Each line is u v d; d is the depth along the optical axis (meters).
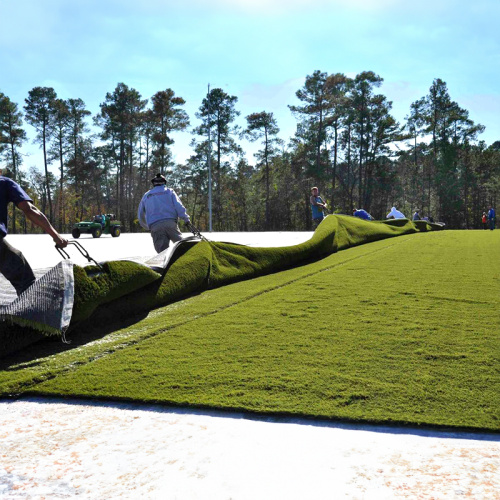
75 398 3.31
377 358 3.91
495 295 6.51
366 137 67.06
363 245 15.28
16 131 66.56
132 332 5.04
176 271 6.82
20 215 76.25
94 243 18.47
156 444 2.58
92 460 2.41
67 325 4.33
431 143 75.94
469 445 2.53
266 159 68.56
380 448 2.50
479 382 3.36
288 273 9.34
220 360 3.96
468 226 80.31
